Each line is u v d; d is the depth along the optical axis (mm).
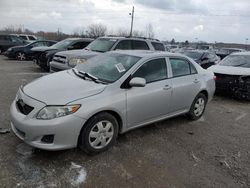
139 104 4508
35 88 4141
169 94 5074
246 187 3625
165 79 5066
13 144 4184
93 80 4430
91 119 3898
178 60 5520
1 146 4094
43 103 3691
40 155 3922
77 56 8906
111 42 9617
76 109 3717
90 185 3369
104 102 3992
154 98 4758
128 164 3914
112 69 4668
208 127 5762
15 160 3748
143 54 5047
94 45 10055
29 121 3633
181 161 4156
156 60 5012
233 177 3844
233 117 6695
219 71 8805
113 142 4289
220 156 4438
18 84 8680
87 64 5266
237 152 4648
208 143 4918
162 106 5000
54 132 3598
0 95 7004
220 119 6426
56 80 4461
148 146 4547
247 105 8125
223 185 3627
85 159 3939
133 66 4598
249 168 4121
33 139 3646
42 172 3537
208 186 3576
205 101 6215
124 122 4371
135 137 4855
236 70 8664
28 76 10523
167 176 3709
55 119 3602
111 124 4168
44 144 3635
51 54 11680
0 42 20203
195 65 5977
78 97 3830
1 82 8844
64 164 3760
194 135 5227
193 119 6035
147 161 4047
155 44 10297
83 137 3891
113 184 3428
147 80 4730
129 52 5242
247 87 8406
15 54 16969
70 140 3725
